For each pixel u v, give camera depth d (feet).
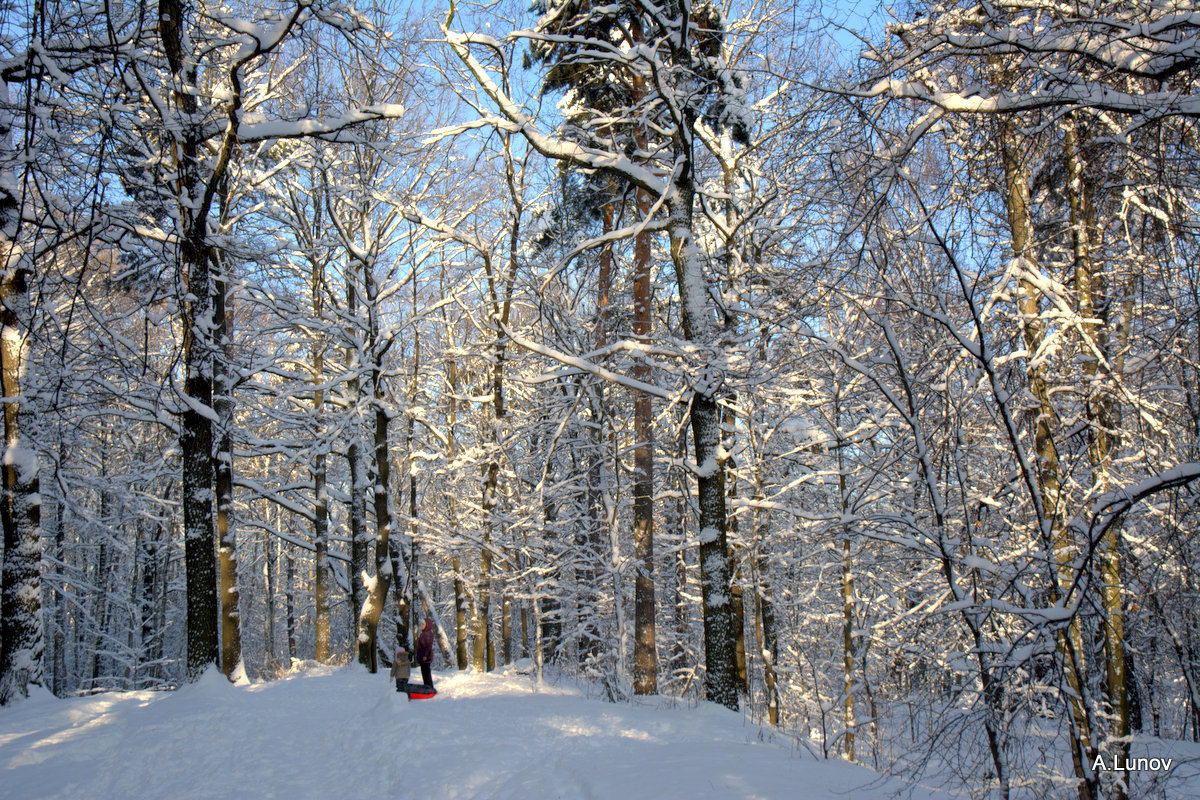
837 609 54.19
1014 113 19.04
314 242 63.98
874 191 20.49
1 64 35.96
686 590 64.44
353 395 66.85
